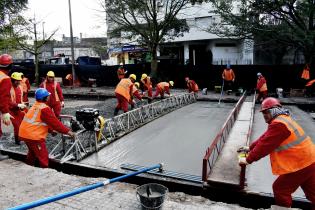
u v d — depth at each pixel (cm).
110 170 574
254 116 1123
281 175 359
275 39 1602
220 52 2595
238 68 1847
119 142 777
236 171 527
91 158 655
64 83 2339
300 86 1734
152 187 360
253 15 1622
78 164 609
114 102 1442
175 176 530
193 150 708
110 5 2009
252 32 1623
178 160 643
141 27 2042
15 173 485
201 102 1496
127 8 2027
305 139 349
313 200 359
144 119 1021
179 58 2791
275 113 353
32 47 2344
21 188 429
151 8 2022
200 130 895
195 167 600
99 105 1382
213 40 2594
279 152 352
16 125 739
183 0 1966
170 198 441
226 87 1848
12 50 2088
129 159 650
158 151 703
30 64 2480
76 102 1582
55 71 2361
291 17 1556
